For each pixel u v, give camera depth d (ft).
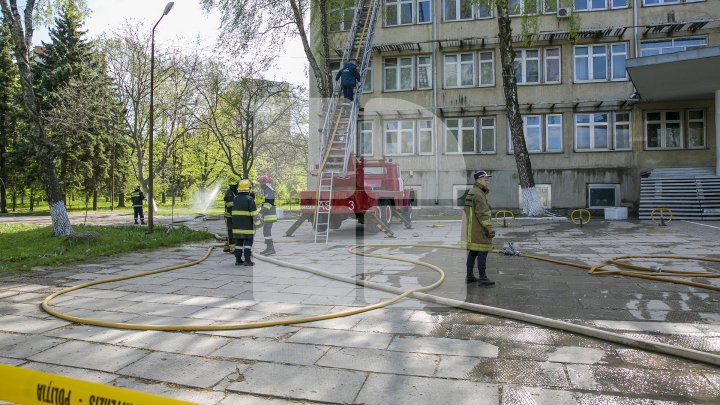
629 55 71.97
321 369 12.49
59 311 18.78
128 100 104.22
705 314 16.99
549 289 21.21
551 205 74.02
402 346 14.11
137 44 93.40
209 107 88.79
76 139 100.12
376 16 70.90
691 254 30.66
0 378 8.40
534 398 10.64
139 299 20.68
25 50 41.37
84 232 41.04
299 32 67.10
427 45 76.84
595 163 72.90
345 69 32.83
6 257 32.01
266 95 68.44
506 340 14.52
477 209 21.48
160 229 49.67
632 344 13.69
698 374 11.80
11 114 102.99
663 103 71.36
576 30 64.03
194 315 17.90
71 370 12.69
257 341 14.74
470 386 11.31
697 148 70.54
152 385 11.70
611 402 10.41
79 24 106.32
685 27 69.56
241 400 10.82
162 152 123.95
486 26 75.31
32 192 107.24
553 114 74.49
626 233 44.29
